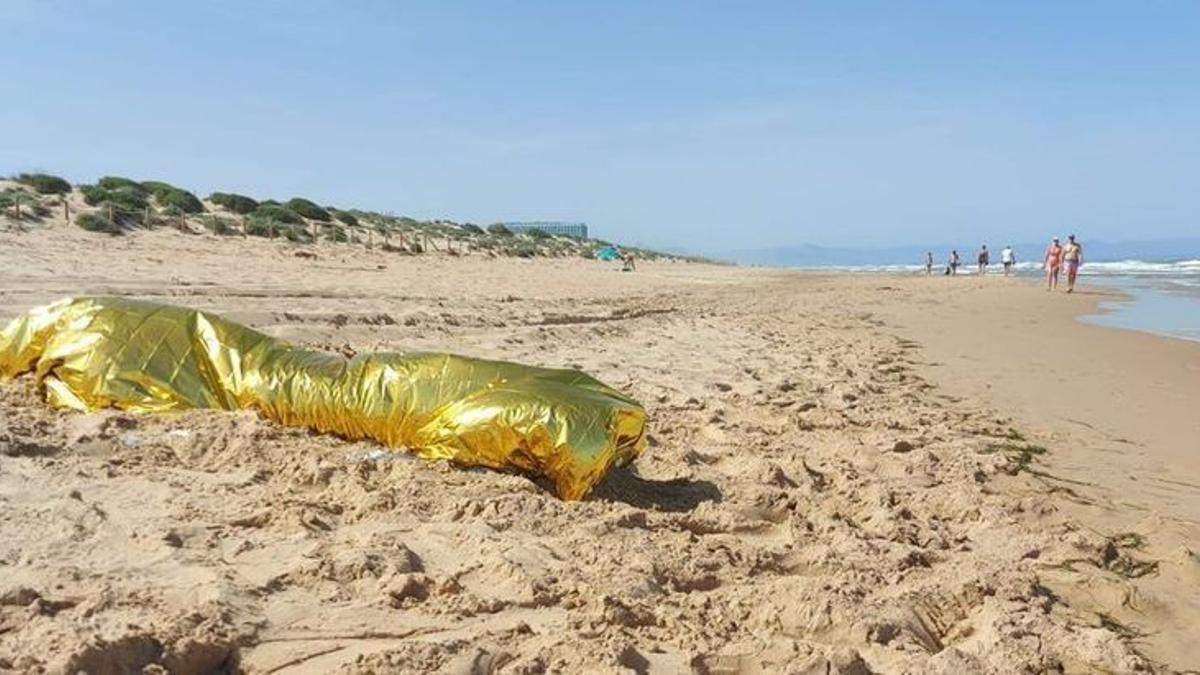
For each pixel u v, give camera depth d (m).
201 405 6.45
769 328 17.42
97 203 28.03
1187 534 5.67
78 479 4.96
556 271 35.81
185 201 31.83
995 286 36.66
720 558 4.66
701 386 9.68
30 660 3.05
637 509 5.28
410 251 34.03
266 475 5.36
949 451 7.41
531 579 4.12
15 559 3.88
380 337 10.64
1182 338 17.36
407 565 4.20
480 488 5.37
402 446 5.99
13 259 15.74
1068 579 4.85
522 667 3.39
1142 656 4.09
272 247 26.67
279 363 6.56
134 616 3.44
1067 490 6.61
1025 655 3.86
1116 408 9.94
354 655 3.44
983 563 4.85
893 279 46.53
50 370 6.63
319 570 4.02
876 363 12.91
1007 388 11.12
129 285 13.09
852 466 6.78
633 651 3.58
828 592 4.21
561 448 5.45
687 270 53.88
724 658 3.63
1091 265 75.50
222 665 3.35
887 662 3.76
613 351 11.88
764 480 6.16
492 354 10.42
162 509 4.62
